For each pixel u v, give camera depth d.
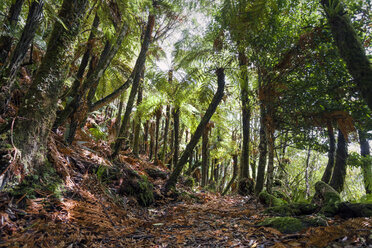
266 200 4.26
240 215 3.50
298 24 4.55
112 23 4.02
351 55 2.41
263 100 4.54
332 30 2.59
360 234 1.92
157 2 5.32
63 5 2.99
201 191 7.34
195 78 5.66
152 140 10.69
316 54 3.98
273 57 4.43
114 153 5.19
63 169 3.16
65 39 2.96
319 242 1.90
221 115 10.41
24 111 2.64
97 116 8.82
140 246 2.22
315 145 4.78
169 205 4.34
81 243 2.13
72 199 2.87
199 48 6.05
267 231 2.49
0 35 3.09
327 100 4.18
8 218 2.05
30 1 2.74
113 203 3.41
